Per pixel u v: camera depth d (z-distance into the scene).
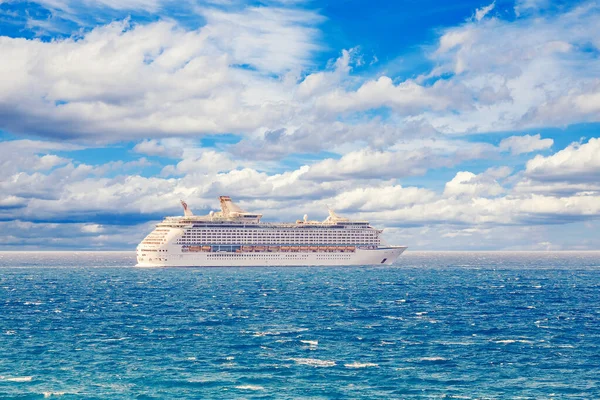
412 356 83.06
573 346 89.50
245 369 76.56
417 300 150.50
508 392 67.50
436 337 96.31
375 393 67.31
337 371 75.69
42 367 77.06
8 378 72.31
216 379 72.31
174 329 103.50
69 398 65.88
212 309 130.75
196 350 86.69
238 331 101.56
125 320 114.00
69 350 86.31
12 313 124.75
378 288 187.38
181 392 67.69
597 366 77.94
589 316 120.75
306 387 69.38
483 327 106.06
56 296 162.88
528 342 92.31
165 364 78.81
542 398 65.62
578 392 67.56
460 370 76.00
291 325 107.94
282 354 84.31
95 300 150.75
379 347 88.75
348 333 99.81
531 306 138.00
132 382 71.06
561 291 181.00
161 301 147.38
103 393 67.38
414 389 68.56
